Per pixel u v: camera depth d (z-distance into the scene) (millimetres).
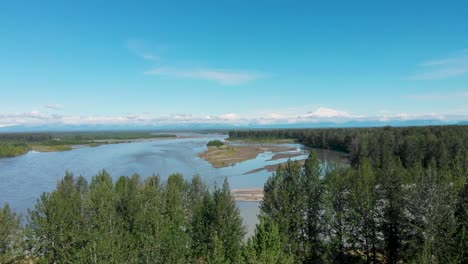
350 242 41031
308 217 41062
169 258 30766
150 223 34781
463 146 115812
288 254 37281
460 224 33594
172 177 64125
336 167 47781
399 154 129500
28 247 39094
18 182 109438
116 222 39062
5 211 39594
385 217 39500
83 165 149625
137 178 68188
